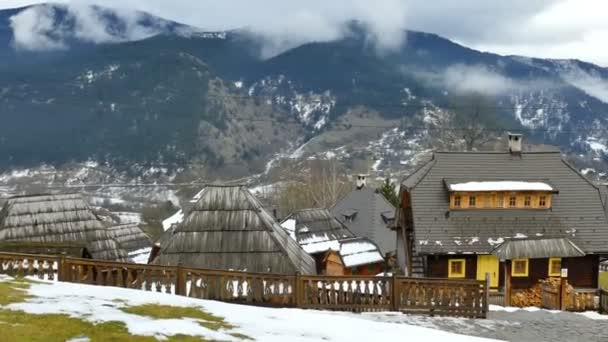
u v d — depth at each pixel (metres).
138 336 11.80
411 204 32.62
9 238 27.55
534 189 32.16
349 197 57.25
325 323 14.80
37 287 15.42
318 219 47.62
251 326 13.72
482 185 32.50
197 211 24.09
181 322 13.23
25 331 11.18
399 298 18.80
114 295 15.38
